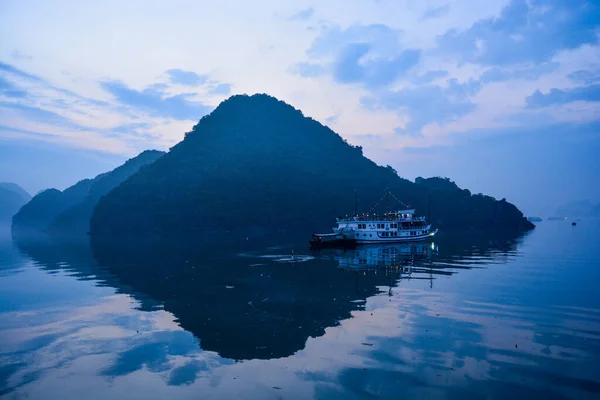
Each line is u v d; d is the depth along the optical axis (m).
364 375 24.12
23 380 25.08
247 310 39.84
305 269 67.00
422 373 24.14
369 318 35.50
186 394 22.56
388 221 122.69
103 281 59.44
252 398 21.88
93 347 30.48
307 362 26.33
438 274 58.28
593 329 31.17
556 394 21.44
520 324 32.69
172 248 122.00
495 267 65.00
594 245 109.56
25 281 61.69
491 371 24.17
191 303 43.50
